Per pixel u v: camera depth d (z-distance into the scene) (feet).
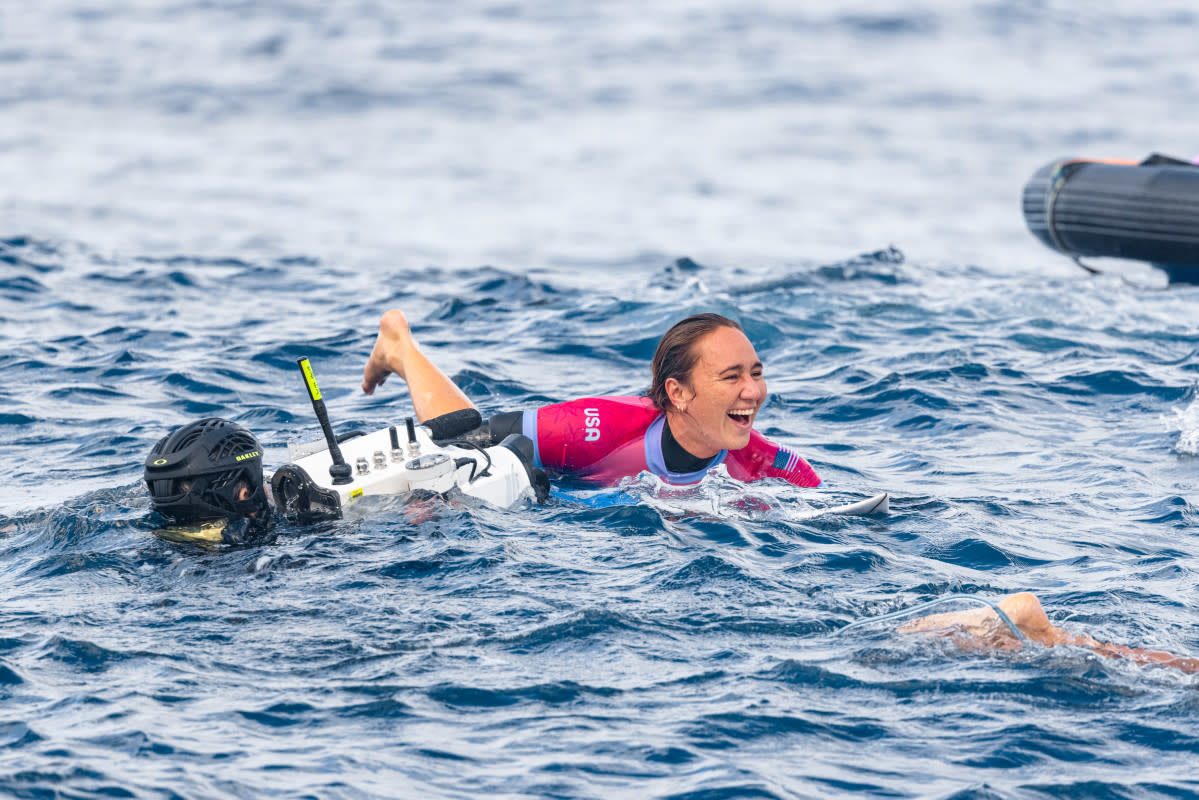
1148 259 149.48
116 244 253.65
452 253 262.06
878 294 137.49
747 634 52.34
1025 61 463.01
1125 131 372.58
